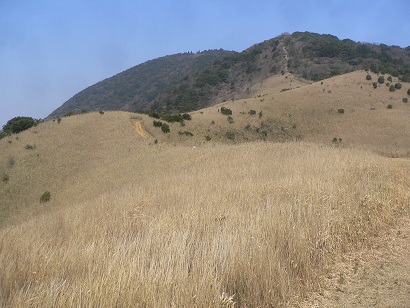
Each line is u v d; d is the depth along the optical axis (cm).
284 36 15538
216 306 371
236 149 2602
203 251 466
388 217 728
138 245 512
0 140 4553
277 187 869
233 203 780
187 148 3606
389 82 7475
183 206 811
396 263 540
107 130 4894
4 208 3017
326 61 12094
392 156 3347
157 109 11644
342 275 504
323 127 6050
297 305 429
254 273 436
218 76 13175
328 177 945
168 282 385
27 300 349
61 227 861
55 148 4175
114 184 2669
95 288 365
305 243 534
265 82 11138
